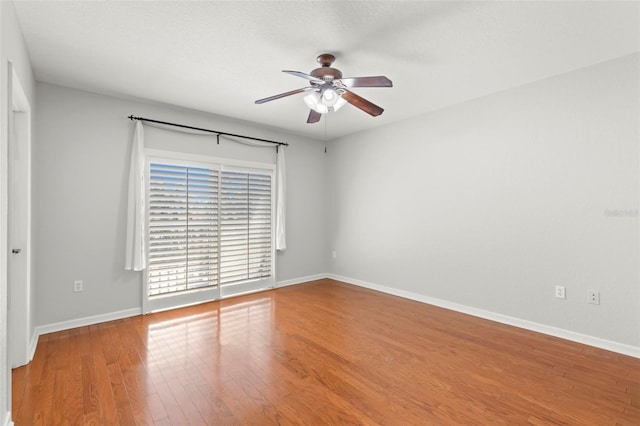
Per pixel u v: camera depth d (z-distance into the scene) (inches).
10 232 70.4
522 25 89.0
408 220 174.9
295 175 209.0
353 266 207.6
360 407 77.3
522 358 103.2
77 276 130.9
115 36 94.6
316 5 80.5
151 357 103.3
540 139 125.3
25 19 85.3
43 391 83.4
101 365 97.7
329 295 180.7
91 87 130.8
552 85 122.2
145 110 148.7
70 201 129.6
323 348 110.5
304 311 151.8
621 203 107.2
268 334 123.0
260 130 190.9
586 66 113.9
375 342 115.6
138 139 143.4
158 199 151.6
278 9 82.0
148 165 148.9
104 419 72.6
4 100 68.7
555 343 114.9
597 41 97.3
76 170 131.3
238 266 180.2
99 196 136.3
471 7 81.4
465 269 150.0
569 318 118.3
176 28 90.6
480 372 94.2
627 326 106.0
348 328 129.8
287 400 80.1
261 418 73.2
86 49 101.6
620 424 71.2
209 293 168.2
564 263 119.5
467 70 117.1
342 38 95.7
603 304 110.6
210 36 94.7
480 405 78.2
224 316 144.2
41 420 72.0
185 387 85.8
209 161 168.6
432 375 92.4
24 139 100.2
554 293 122.0
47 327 123.8
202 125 166.1
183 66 113.7
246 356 104.3
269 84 129.1
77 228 131.1
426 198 165.8
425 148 166.2
